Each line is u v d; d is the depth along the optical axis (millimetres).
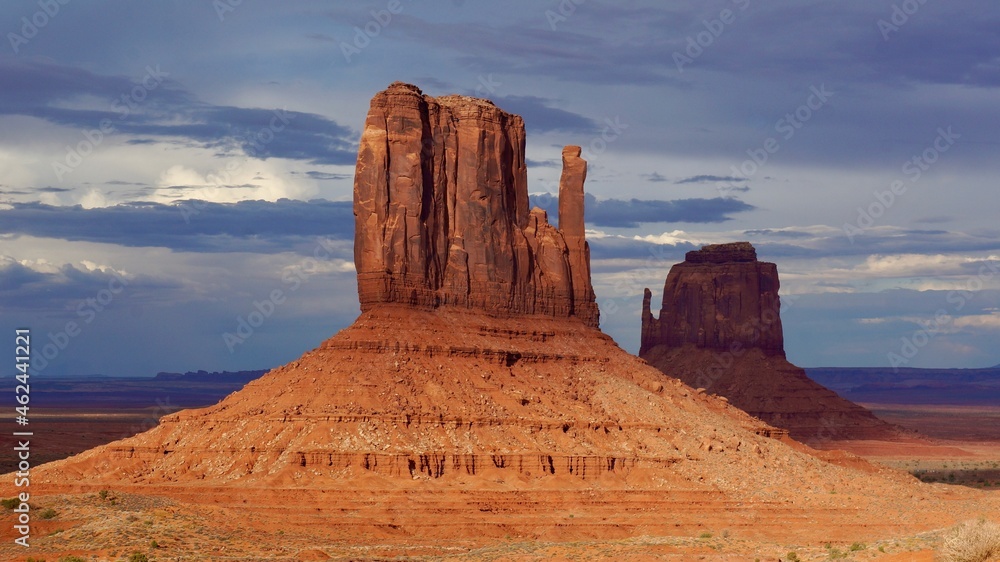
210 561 167750
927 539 163375
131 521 185750
